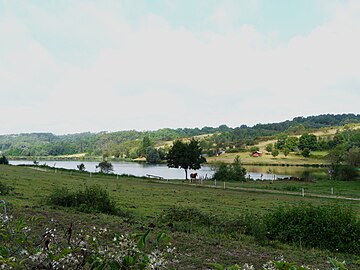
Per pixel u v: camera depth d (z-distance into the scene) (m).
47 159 172.88
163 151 146.75
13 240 3.89
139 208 25.45
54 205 21.11
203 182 57.41
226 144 171.38
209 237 15.99
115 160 162.12
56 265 3.38
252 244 15.32
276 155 135.25
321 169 100.38
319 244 16.05
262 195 41.28
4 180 37.88
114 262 3.17
